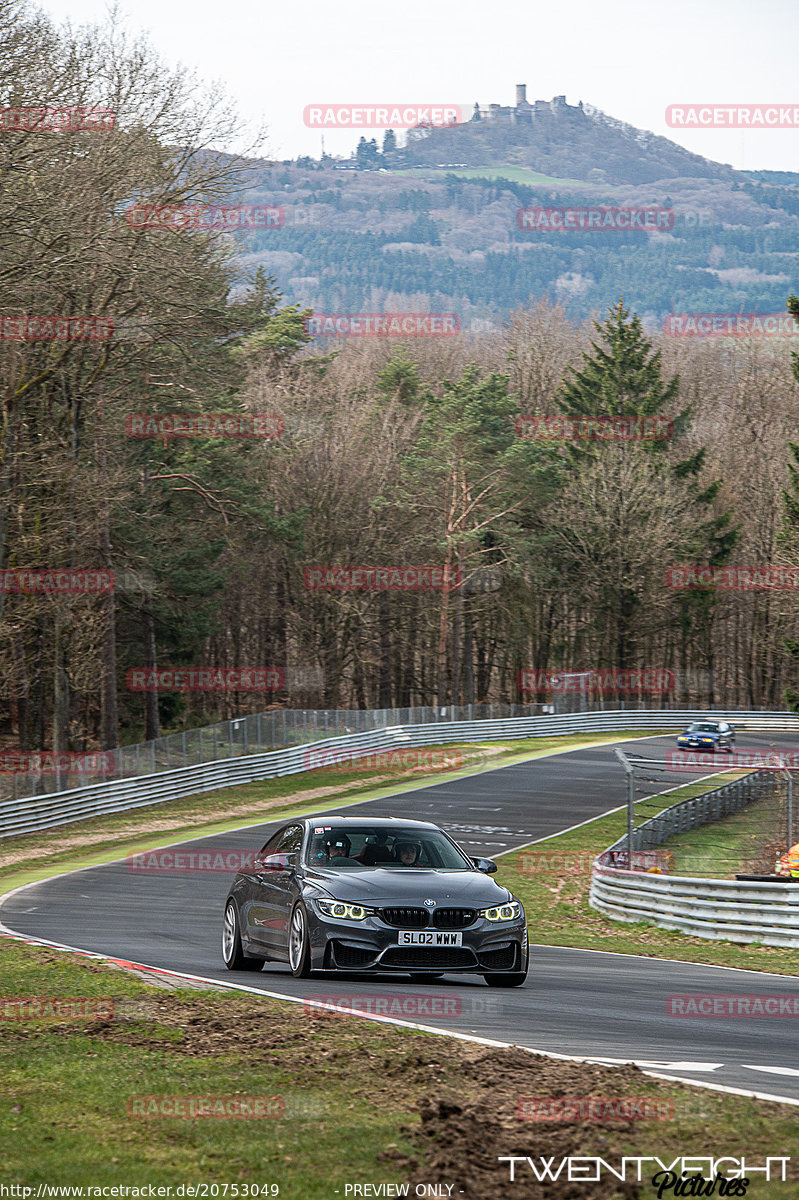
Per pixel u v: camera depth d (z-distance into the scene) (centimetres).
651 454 19962
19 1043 2055
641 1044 2123
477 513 17775
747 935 4525
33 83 7725
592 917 5450
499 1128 1516
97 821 9312
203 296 10188
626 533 19125
